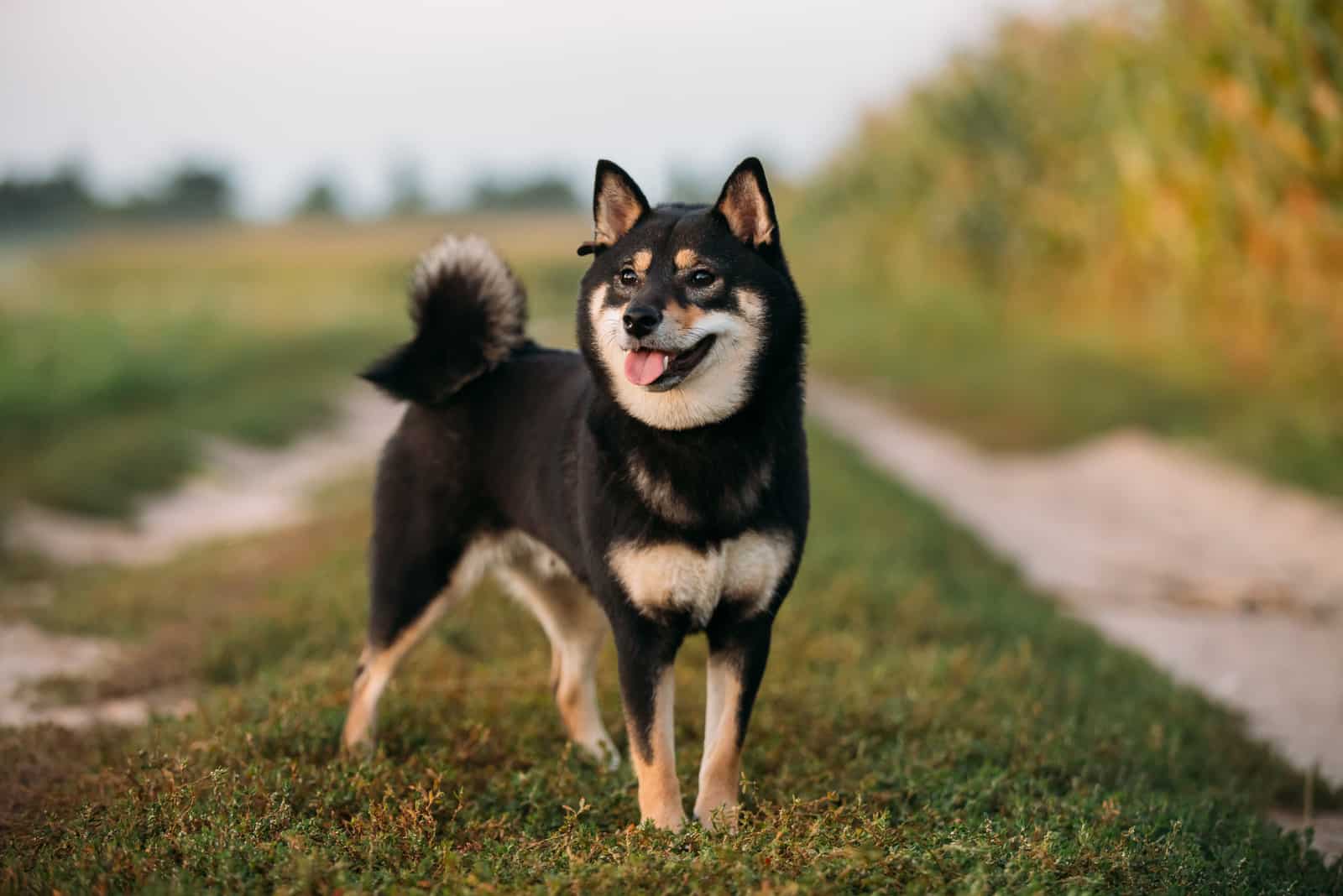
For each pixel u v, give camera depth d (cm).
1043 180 1897
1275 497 1017
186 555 820
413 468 442
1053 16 1802
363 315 2945
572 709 452
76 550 886
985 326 2014
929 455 1402
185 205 9769
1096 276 1698
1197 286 1386
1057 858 310
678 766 416
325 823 342
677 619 370
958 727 450
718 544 362
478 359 436
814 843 311
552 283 4153
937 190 2186
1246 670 626
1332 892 347
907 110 2305
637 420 366
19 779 403
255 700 461
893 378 1959
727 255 376
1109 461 1252
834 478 1009
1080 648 616
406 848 321
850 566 707
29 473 1033
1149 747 455
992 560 830
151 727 442
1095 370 1570
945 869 293
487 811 370
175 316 2275
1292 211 1177
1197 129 1245
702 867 290
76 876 298
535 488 416
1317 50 1063
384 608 439
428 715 455
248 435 1398
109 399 1507
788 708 468
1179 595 778
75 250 5591
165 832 326
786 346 378
